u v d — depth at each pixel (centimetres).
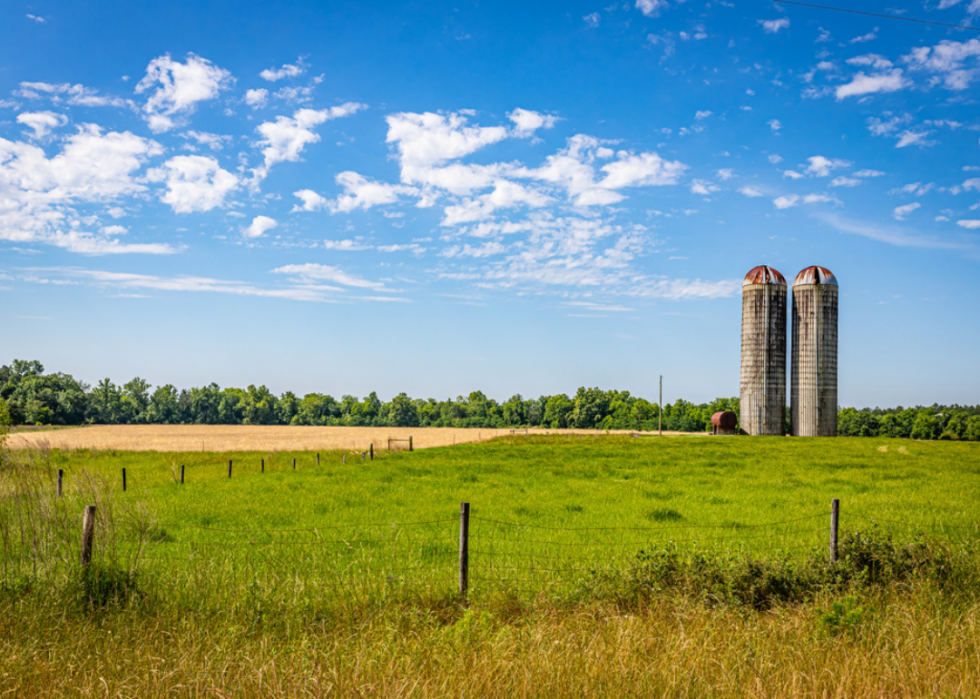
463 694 547
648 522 1725
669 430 15225
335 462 3972
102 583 828
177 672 602
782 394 7450
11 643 660
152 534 1341
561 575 990
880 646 695
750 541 1384
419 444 6419
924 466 3481
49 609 755
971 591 881
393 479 2777
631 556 1105
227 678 593
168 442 6619
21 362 15312
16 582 828
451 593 912
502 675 582
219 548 1227
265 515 1777
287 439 7981
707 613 792
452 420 18962
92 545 868
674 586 895
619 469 3338
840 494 2328
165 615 770
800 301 7369
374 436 9556
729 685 584
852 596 788
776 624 763
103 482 1452
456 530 1532
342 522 1683
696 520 1755
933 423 12419
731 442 5578
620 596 879
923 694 585
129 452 4788
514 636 695
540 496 2244
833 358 7312
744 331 7550
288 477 2844
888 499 2155
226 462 3959
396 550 1248
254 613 783
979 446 5128
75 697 558
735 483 2698
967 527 1502
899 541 1088
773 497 2231
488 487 2511
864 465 3550
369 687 564
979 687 590
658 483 2703
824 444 5306
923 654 659
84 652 652
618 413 17262
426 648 665
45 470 2094
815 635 719
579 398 17588
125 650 653
